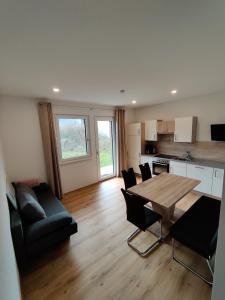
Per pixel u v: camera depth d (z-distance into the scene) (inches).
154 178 114.9
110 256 80.0
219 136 132.0
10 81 85.1
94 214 118.2
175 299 59.2
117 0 35.0
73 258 79.5
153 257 78.3
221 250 32.1
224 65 73.7
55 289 64.7
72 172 159.9
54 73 77.0
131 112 212.1
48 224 75.4
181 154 171.5
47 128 131.4
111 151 199.5
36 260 78.5
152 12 39.0
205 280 64.9
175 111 170.4
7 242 42.3
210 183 132.5
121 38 50.1
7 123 117.3
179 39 51.6
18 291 48.4
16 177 124.3
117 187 168.6
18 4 34.6
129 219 87.1
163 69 77.2
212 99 139.5
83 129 167.2
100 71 77.1
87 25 43.0
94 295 61.9
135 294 61.6
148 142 203.0
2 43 49.6
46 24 41.8
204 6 37.6
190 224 75.2
